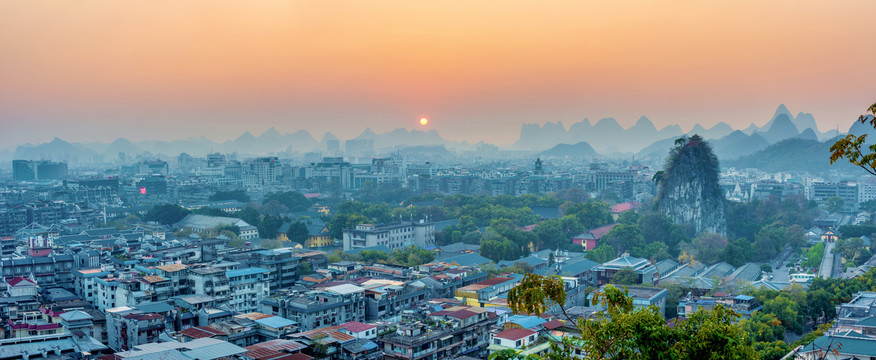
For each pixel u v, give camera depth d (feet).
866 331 651.66
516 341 642.63
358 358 653.30
